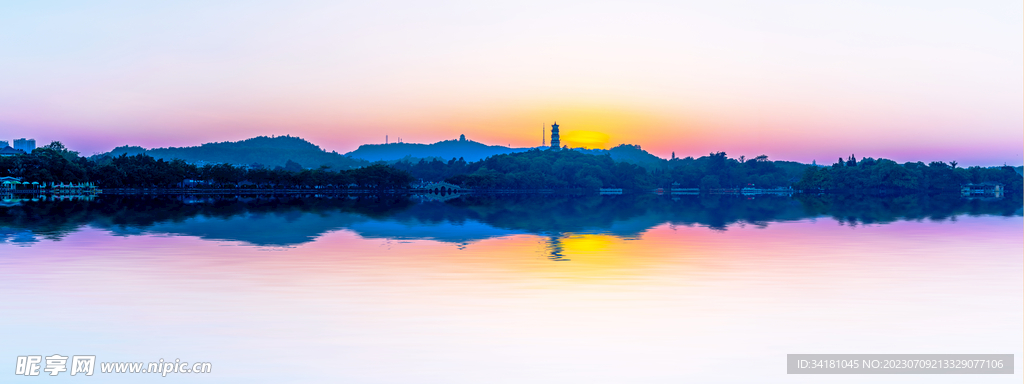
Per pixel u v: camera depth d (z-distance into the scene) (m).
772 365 20.53
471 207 122.00
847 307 27.89
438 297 29.66
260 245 49.62
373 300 28.97
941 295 30.39
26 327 24.23
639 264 40.16
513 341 22.72
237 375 19.41
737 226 71.69
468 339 22.91
